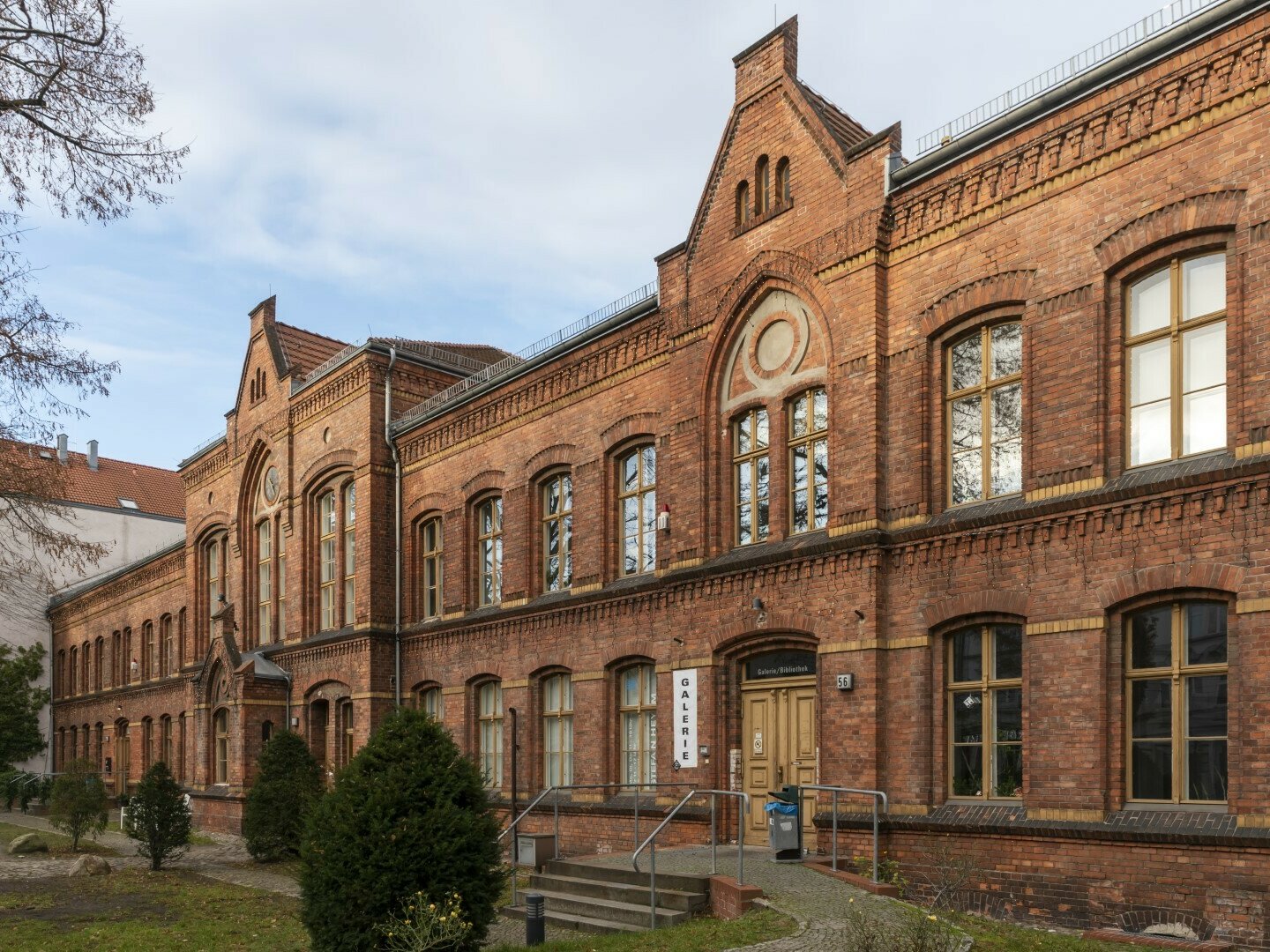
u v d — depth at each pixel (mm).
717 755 18234
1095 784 13062
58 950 14117
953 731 15047
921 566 15367
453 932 11234
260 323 33438
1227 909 11672
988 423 15109
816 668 16688
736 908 12992
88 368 17672
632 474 21469
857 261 16516
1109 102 13727
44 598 52812
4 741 43594
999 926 11977
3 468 18547
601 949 11719
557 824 18594
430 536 27312
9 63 15016
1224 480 12156
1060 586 13695
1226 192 12492
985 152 15141
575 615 21844
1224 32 12625
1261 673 11695
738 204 18953
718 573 18281
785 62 18203
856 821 15305
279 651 31047
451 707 25297
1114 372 13570
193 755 35531
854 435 16297
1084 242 13914
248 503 34031
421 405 27719
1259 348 12023
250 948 14133
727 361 19109
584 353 22234
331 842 11836
